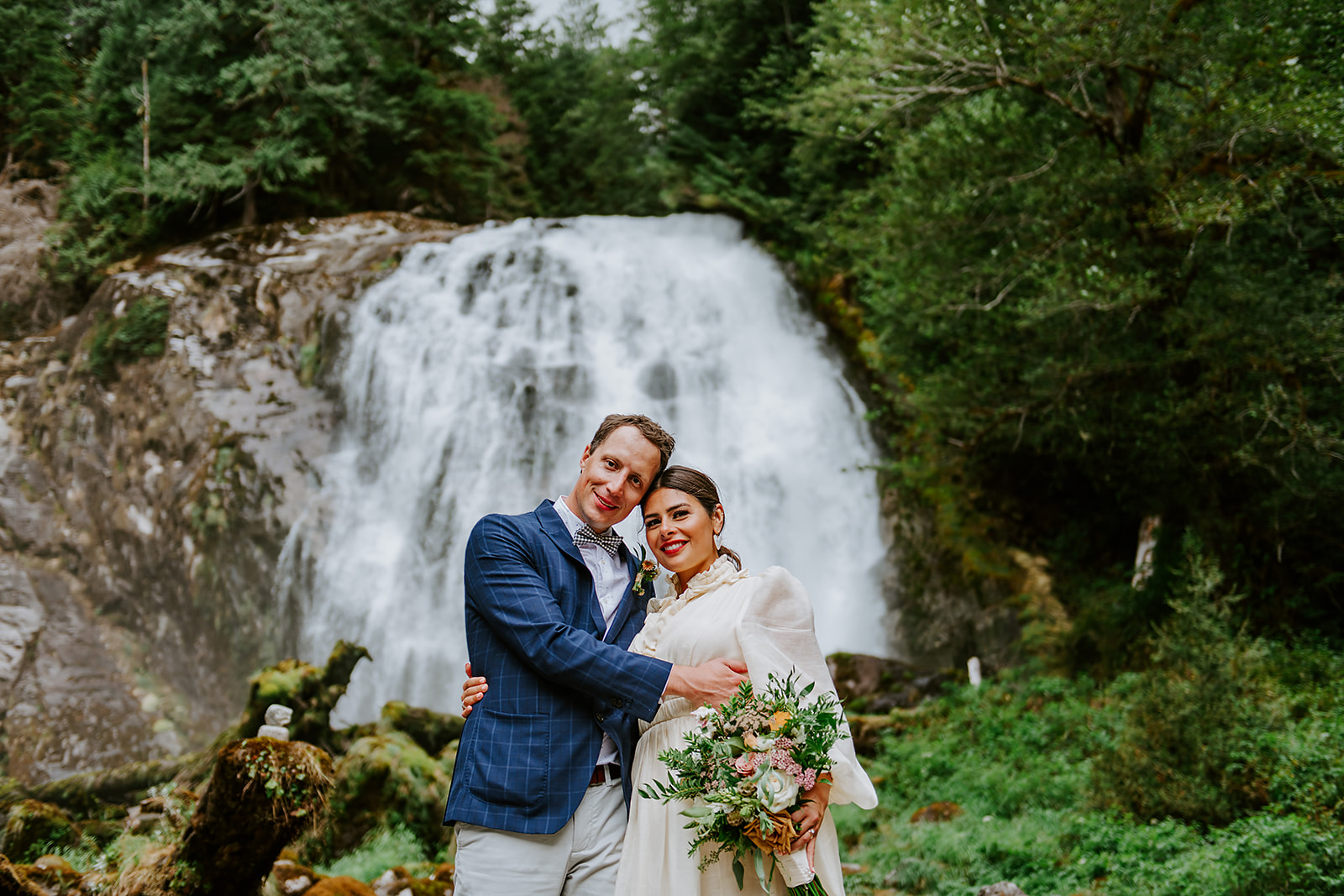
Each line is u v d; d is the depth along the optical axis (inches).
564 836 107.3
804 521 637.3
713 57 892.6
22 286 797.2
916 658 569.6
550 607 109.6
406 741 356.5
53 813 314.0
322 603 581.9
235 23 895.7
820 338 735.7
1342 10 385.4
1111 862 249.4
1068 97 446.3
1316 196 400.2
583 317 717.9
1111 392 452.8
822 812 101.5
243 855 202.8
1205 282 433.7
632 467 119.4
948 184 470.6
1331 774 248.2
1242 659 299.4
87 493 625.0
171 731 538.3
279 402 649.6
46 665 542.9
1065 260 437.4
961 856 279.7
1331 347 388.2
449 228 882.8
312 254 761.6
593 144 1157.1
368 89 955.3
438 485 623.5
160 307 667.4
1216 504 446.3
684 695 104.3
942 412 511.5
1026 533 579.5
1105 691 414.0
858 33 456.8
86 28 948.6
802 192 813.2
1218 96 389.7
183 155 848.9
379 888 250.7
